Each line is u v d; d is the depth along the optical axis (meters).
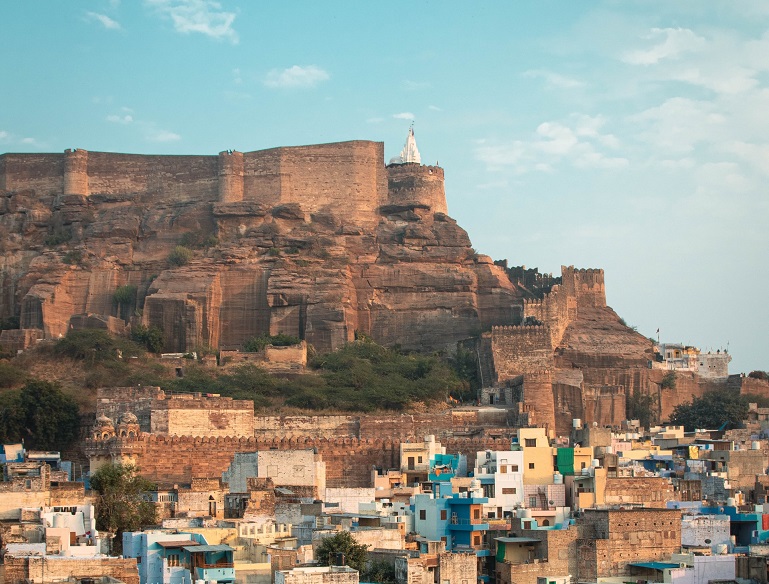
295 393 179.88
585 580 105.88
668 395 198.50
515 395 187.75
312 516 114.31
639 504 121.50
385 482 142.25
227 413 165.38
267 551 96.38
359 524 112.94
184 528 103.81
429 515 114.94
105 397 165.50
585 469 127.94
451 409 181.75
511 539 107.62
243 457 137.38
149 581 94.75
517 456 130.25
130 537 97.12
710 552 108.50
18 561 83.75
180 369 191.50
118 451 148.50
